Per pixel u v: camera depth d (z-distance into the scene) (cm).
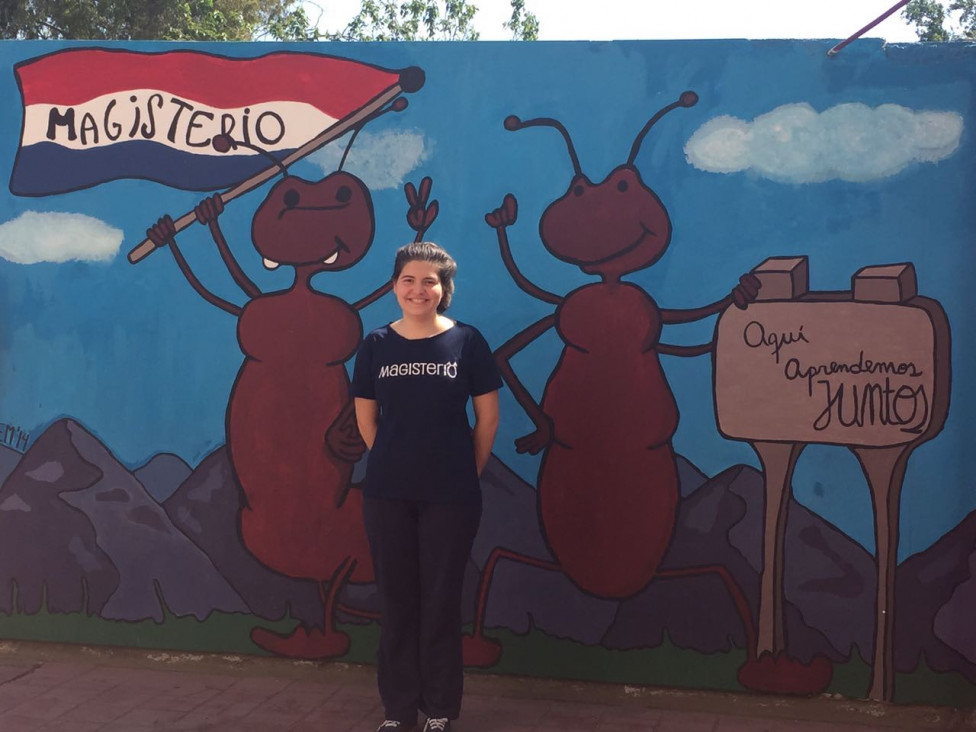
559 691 408
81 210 435
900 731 379
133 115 432
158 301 432
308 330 424
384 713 390
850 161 389
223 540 430
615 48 403
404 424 356
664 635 402
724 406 397
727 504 397
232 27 1945
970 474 382
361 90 419
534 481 409
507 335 410
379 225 419
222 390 429
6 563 444
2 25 1791
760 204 394
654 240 400
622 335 403
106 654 440
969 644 382
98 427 436
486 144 411
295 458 425
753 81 394
